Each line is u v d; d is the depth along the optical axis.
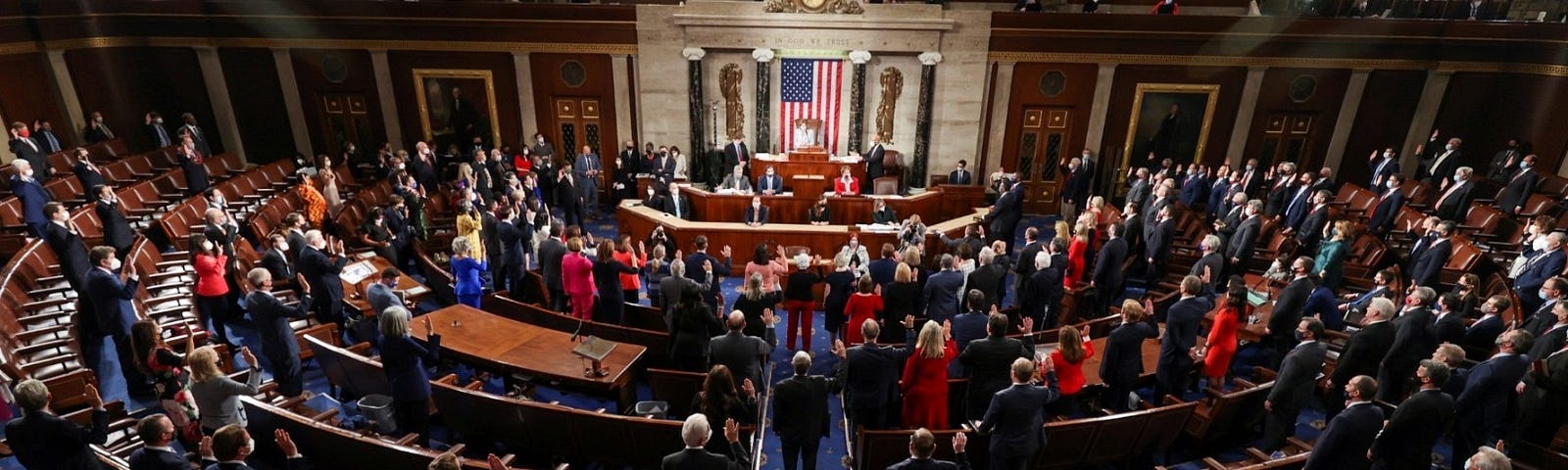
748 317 7.38
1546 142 14.38
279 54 15.66
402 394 5.98
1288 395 6.09
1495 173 14.58
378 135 16.56
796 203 14.14
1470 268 10.38
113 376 7.88
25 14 12.88
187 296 8.87
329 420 6.36
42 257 8.77
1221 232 11.48
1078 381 6.18
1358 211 13.73
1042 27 15.34
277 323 6.76
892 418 7.20
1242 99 15.93
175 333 8.00
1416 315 6.54
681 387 6.73
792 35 15.58
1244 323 8.25
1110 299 9.74
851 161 16.09
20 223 10.33
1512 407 6.42
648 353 7.88
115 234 9.39
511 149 16.78
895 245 11.69
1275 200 13.59
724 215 14.35
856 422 6.36
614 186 16.22
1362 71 15.52
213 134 16.28
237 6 15.06
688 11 15.30
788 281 8.81
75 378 6.35
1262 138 16.33
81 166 11.09
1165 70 15.73
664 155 15.75
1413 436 4.94
